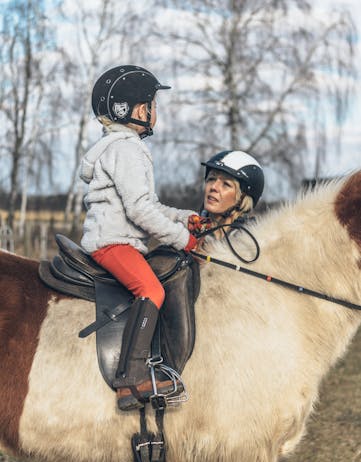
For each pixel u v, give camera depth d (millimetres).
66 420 2664
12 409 2666
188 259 2900
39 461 2809
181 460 2783
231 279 2912
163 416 2730
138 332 2682
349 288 2881
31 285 2893
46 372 2684
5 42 20297
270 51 15742
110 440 2719
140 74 2963
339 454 4539
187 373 2727
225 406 2697
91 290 2871
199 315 2818
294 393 2771
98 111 2988
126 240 2791
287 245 2930
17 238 19828
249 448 2740
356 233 2840
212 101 15906
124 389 2652
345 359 7414
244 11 15875
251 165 3324
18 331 2746
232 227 3156
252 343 2758
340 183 2961
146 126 3008
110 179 2822
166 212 3119
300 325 2852
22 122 20297
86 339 2744
